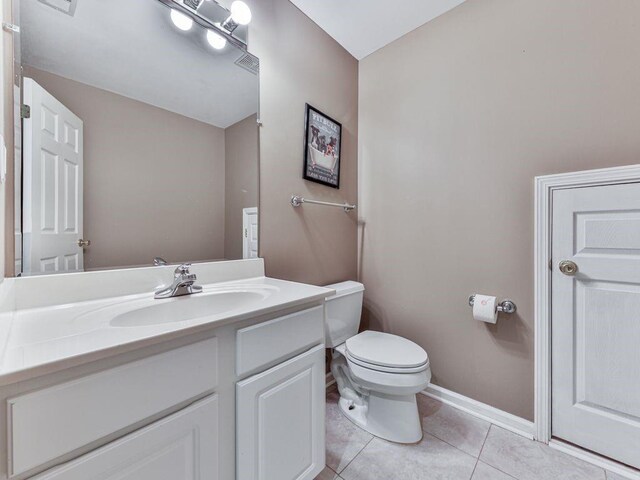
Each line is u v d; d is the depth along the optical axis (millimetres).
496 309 1378
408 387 1220
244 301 1073
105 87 966
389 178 1867
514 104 1372
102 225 957
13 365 456
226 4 1293
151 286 1030
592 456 1184
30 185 822
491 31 1442
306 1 1543
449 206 1596
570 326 1240
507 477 1112
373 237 1953
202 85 1212
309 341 999
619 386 1142
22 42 813
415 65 1739
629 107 1104
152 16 1080
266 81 1432
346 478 1112
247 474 801
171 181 1124
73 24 907
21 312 772
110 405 549
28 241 815
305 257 1638
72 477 503
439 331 1642
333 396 1689
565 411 1256
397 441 1298
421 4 1557
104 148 964
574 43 1216
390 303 1864
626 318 1126
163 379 626
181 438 661
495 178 1434
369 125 1976
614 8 1130
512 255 1384
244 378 799
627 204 1104
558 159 1257
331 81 1809
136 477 587
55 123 869
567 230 1237
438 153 1640
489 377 1460
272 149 1460
